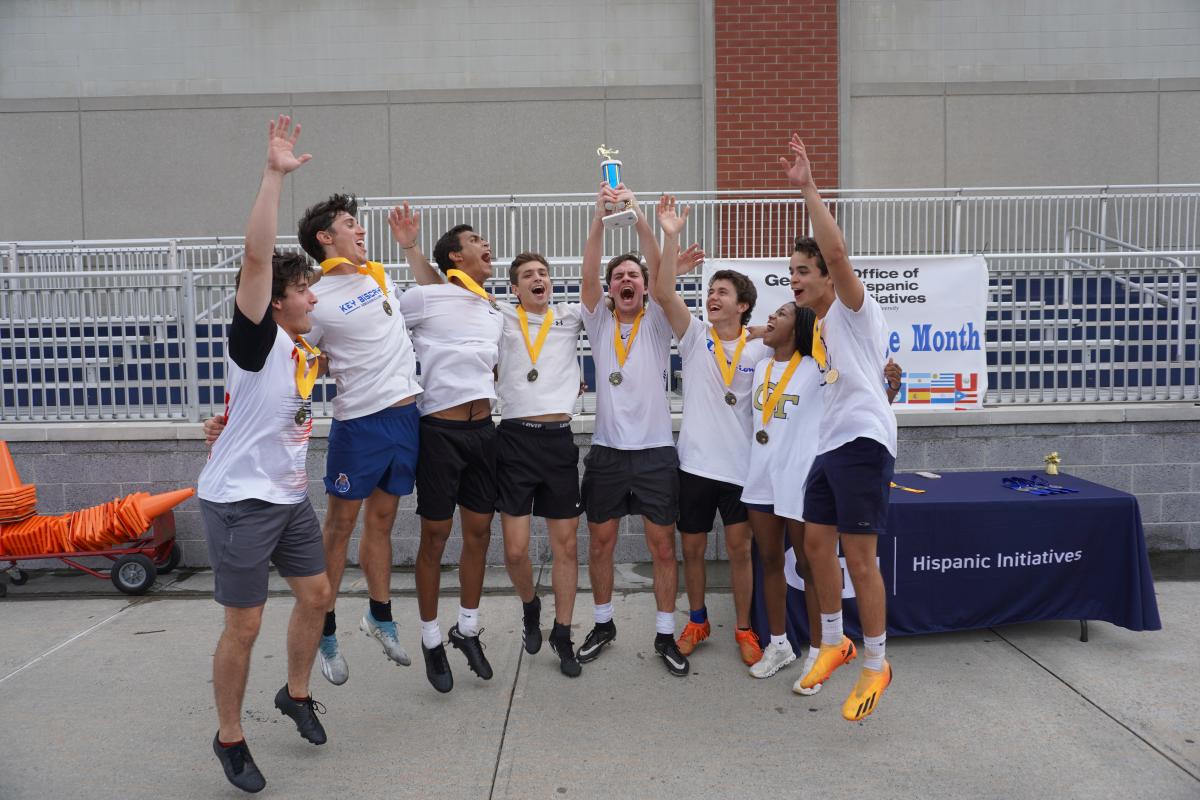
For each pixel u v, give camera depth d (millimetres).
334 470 4121
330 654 4211
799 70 12531
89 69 12906
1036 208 12742
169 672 4719
